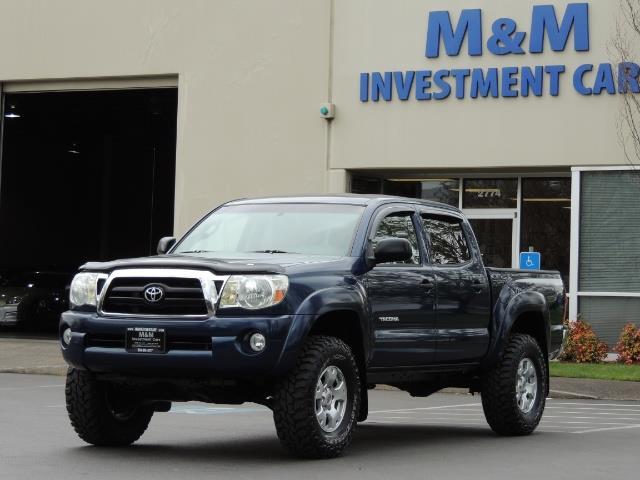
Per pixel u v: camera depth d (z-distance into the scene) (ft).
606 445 37.73
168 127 130.41
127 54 86.22
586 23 74.59
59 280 106.42
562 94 75.25
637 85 73.36
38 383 63.05
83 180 139.74
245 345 30.91
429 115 78.28
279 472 29.81
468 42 77.30
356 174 81.61
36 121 124.77
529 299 41.91
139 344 31.58
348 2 80.48
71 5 87.76
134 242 145.38
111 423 34.63
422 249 37.63
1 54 89.35
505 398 39.93
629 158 73.51
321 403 32.22
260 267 31.45
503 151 76.48
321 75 81.05
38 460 31.86
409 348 35.91
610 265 74.18
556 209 78.59
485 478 29.58
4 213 125.49
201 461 31.91
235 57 83.30
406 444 37.58
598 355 72.08
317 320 32.76
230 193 83.10
